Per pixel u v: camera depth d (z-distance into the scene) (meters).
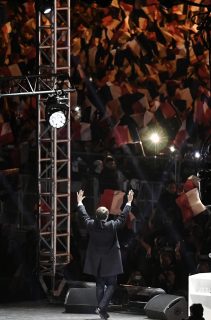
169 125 39.09
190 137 38.59
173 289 32.38
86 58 39.78
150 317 28.48
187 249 32.81
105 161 35.72
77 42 40.00
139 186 35.59
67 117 31.69
